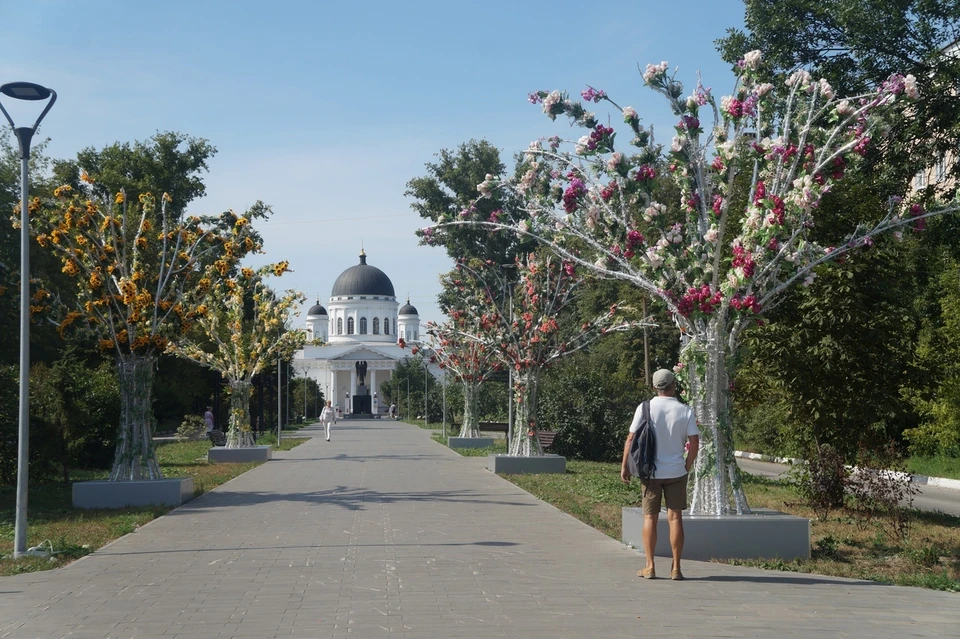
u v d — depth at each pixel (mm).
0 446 20078
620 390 32812
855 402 15391
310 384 111188
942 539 12602
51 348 23000
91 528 13039
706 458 10688
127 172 49031
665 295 10922
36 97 11938
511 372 28594
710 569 9484
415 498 16703
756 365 16531
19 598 8227
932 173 21203
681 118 11117
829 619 7285
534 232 12242
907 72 19281
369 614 7434
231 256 18188
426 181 54469
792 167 10898
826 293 15109
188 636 6816
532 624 7086
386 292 136750
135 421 16875
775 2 20344
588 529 12414
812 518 14672
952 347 23047
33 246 22641
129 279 17078
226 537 11867
